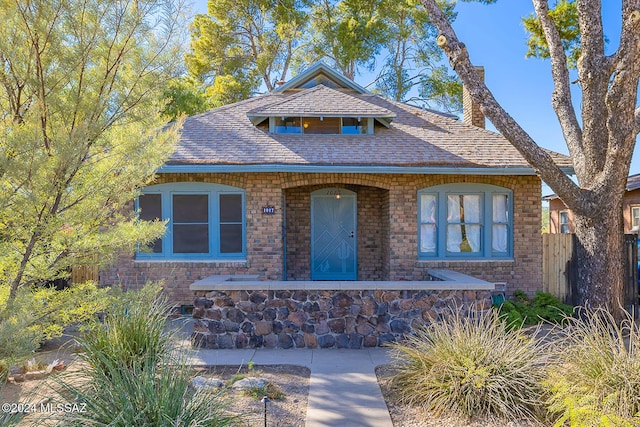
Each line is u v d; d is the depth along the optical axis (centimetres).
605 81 845
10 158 437
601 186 851
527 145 843
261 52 2780
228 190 1077
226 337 768
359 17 2592
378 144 1148
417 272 1091
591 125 870
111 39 531
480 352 511
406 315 774
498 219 1130
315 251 1270
